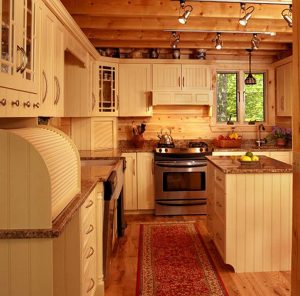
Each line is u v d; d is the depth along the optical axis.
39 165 1.48
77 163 2.10
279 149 4.93
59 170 1.72
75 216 1.96
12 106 1.70
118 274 3.04
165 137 5.27
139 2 3.33
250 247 3.02
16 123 2.34
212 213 3.63
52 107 2.56
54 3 2.40
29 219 1.49
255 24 3.93
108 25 3.82
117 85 5.12
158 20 3.85
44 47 2.33
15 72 1.72
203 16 3.42
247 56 5.52
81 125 4.82
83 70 4.30
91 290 2.41
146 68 5.18
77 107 4.35
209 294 2.67
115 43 4.78
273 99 5.58
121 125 5.50
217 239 3.38
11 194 1.48
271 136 5.50
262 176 2.98
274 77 5.55
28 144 1.47
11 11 1.66
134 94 5.18
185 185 4.95
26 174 1.48
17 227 1.49
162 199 4.94
